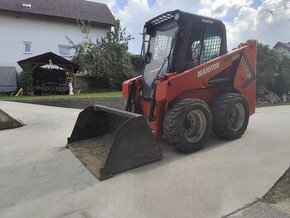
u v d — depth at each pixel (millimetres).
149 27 5727
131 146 4277
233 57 5500
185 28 4992
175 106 4672
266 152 4789
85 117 5520
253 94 5949
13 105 12008
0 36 21172
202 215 3174
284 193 3604
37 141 6188
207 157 4637
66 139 6156
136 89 5645
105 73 20578
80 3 25062
